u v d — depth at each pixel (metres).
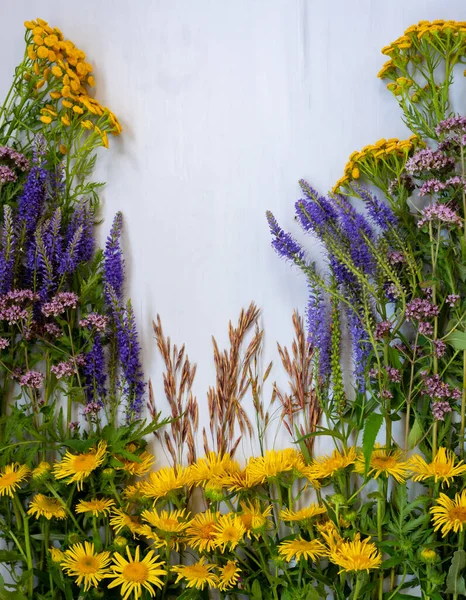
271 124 1.52
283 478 1.42
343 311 1.46
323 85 1.50
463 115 1.47
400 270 1.36
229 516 1.33
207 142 1.56
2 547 1.56
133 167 1.60
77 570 1.28
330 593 1.40
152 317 1.58
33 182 1.49
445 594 1.28
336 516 1.27
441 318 1.36
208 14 1.57
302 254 1.36
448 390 1.23
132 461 1.48
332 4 1.51
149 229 1.59
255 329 1.52
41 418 1.60
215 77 1.56
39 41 1.51
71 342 1.46
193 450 1.53
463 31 1.33
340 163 1.49
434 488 1.26
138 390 1.50
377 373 1.27
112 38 1.63
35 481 1.41
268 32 1.54
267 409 1.51
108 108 1.62
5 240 1.48
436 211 1.22
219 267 1.54
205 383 1.54
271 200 1.52
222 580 1.28
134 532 1.39
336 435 1.34
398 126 1.48
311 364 1.48
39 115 1.63
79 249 1.52
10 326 1.55
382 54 1.48
